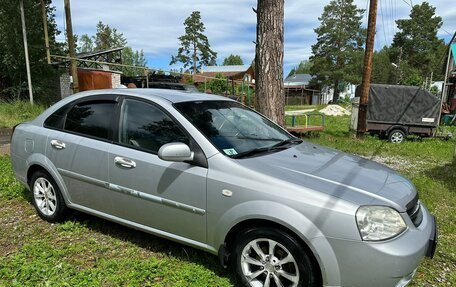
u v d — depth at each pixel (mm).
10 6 17828
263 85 6316
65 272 3104
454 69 20219
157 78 26859
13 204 4820
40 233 3959
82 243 3723
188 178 3072
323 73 51938
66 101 4180
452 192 5938
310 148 3762
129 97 3662
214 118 3531
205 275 3125
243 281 2920
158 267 3238
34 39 18844
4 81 19828
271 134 3883
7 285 2902
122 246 3684
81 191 3828
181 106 3465
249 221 2852
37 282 2957
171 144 2973
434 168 7996
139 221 3467
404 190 2951
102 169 3592
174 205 3168
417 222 2812
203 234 3082
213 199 2955
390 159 9211
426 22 59469
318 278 2646
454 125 18172
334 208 2539
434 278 3303
